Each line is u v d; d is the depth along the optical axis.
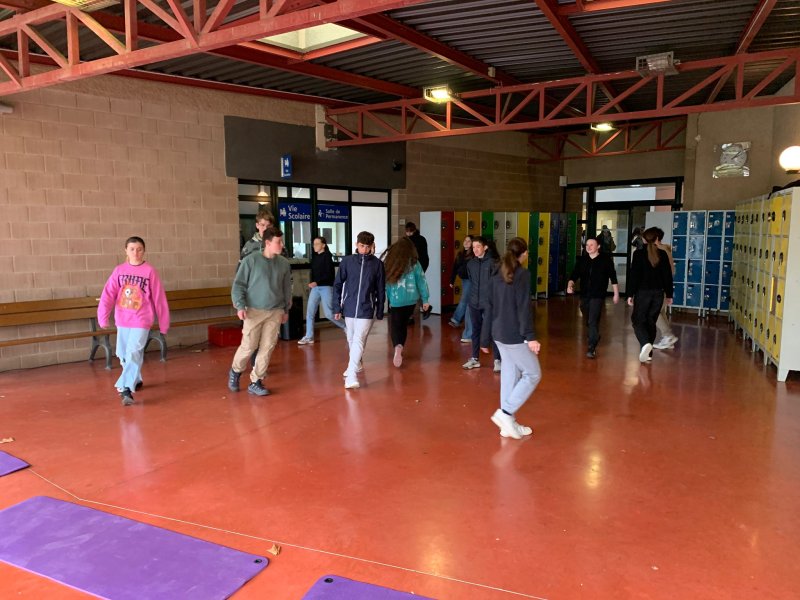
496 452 4.45
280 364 7.38
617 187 14.91
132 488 3.87
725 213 11.20
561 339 8.98
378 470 4.13
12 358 7.21
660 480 3.96
